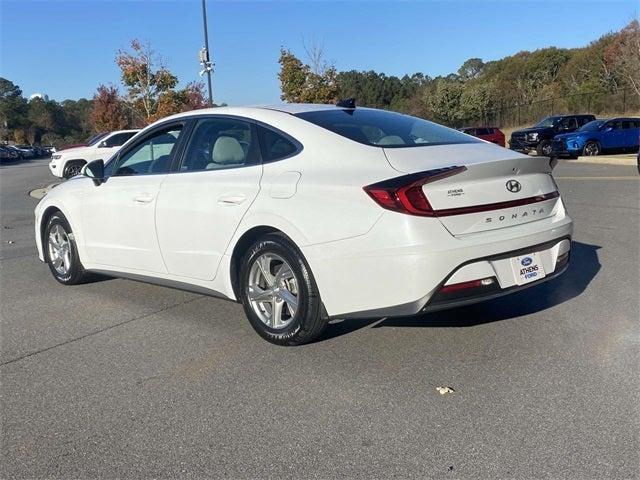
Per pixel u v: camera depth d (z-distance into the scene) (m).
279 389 3.73
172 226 4.91
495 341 4.36
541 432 3.12
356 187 3.82
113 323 5.13
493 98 58.91
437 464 2.88
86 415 3.51
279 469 2.89
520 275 4.00
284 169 4.29
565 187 14.10
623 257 6.81
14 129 97.19
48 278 6.87
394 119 4.88
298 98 26.30
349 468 2.88
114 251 5.57
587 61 54.66
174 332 4.84
